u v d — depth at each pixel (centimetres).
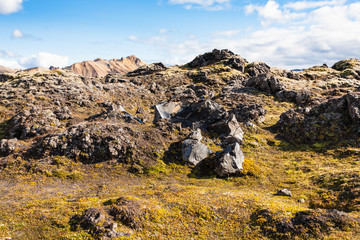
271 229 1820
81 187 2900
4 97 6650
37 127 4472
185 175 3344
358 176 2686
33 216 1972
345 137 4262
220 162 3303
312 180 3038
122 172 3322
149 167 3412
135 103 8231
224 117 4788
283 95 7494
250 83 8819
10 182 2873
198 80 11531
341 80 9738
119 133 3897
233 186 3052
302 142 4522
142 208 2038
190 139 3988
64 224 1833
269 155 4103
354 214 1992
